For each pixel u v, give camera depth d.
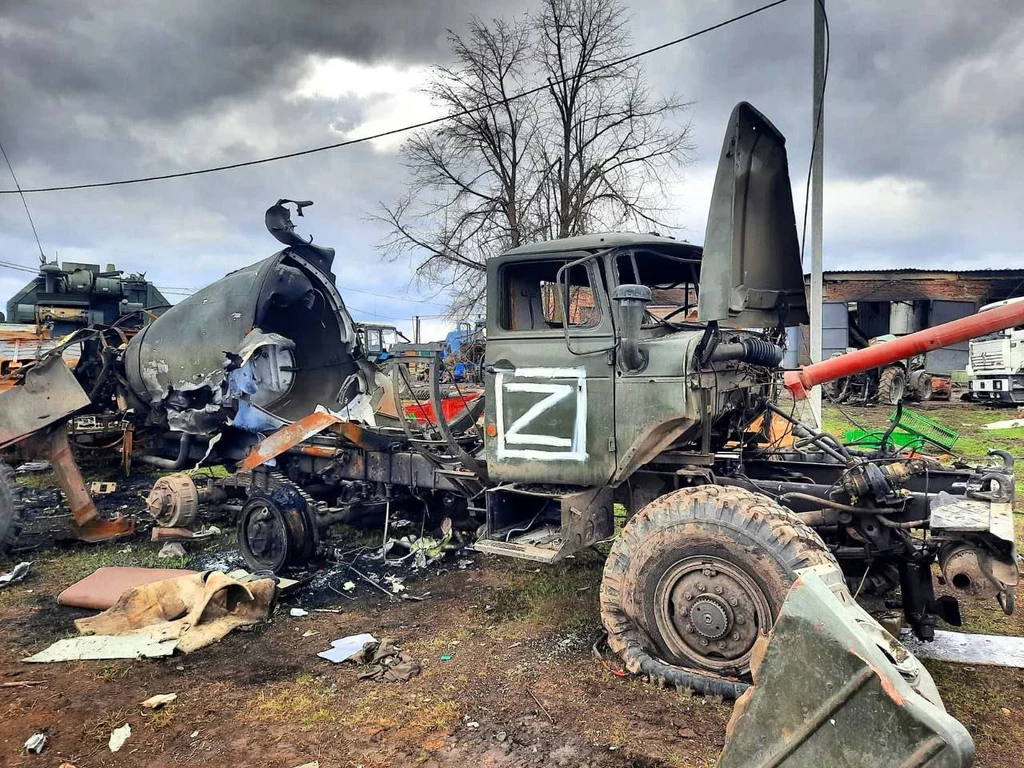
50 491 8.35
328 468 6.14
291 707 3.32
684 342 3.85
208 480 6.42
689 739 2.98
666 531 3.43
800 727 1.51
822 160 7.69
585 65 15.83
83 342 7.57
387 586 5.07
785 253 4.38
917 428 7.52
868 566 3.66
